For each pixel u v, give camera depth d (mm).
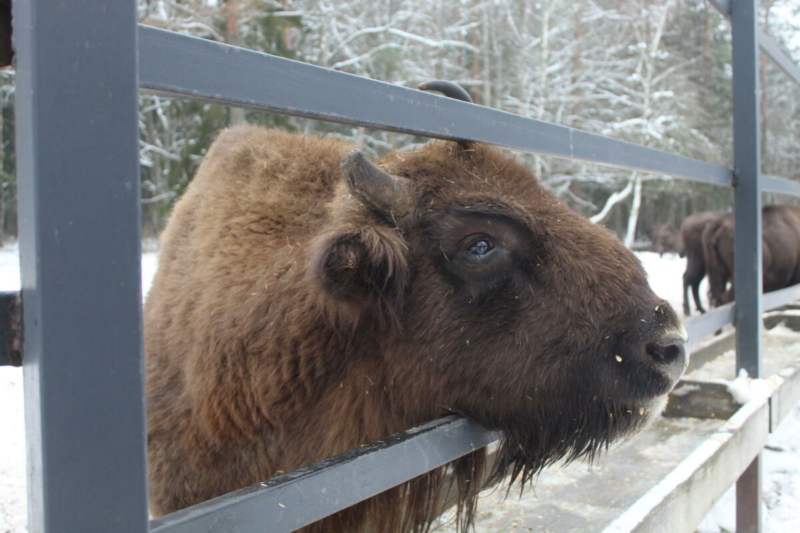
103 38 988
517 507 2787
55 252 951
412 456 1723
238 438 2275
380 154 17078
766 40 4555
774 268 9641
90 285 980
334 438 2201
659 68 23625
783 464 4914
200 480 2348
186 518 1127
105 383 992
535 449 2076
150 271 10008
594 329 1969
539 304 2008
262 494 1264
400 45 16922
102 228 990
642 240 31328
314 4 15227
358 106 1587
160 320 2551
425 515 2398
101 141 988
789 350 5777
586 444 2047
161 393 2443
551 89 21562
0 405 4973
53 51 945
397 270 2012
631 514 2186
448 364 2061
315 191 2488
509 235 2029
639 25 23375
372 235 1939
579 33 23484
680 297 13664
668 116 22203
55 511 949
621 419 1993
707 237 10297
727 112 26344
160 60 1167
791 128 26688
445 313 2057
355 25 16562
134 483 1017
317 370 2193
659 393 1936
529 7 21656
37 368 951
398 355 2125
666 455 3324
